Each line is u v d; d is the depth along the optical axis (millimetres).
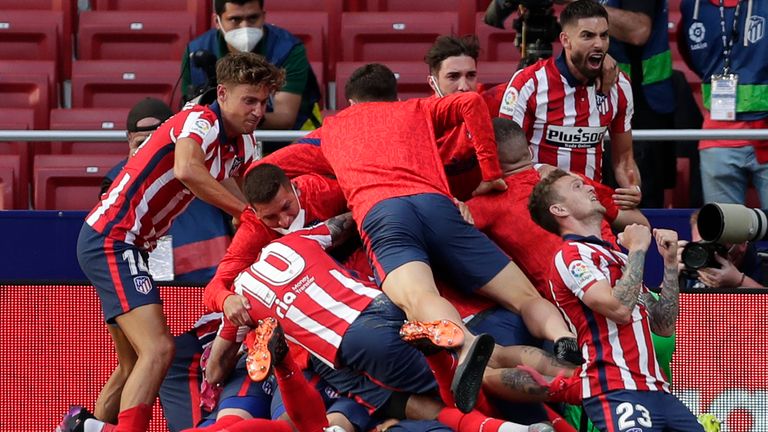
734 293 20906
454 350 16891
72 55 32500
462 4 32062
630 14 25391
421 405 18391
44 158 28172
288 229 19406
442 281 19594
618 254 18062
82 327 21375
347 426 18562
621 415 17234
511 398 18281
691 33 25969
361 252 20234
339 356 18359
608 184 25141
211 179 19312
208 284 19625
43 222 24031
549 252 19578
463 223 18875
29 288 21359
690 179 27297
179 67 31250
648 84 25828
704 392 20906
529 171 20188
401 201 18609
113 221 19656
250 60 19547
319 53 31250
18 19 31922
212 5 32625
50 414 21328
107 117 29719
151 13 32250
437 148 19844
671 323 18266
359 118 19688
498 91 22828
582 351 17781
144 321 19500
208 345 20578
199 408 20422
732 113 25078
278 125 25578
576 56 21688
